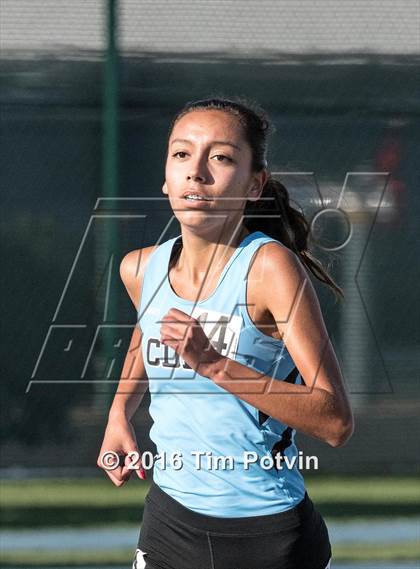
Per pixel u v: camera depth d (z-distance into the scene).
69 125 15.70
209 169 6.38
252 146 6.52
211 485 6.38
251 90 15.71
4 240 15.78
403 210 15.69
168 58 15.69
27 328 15.80
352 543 13.74
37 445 15.94
